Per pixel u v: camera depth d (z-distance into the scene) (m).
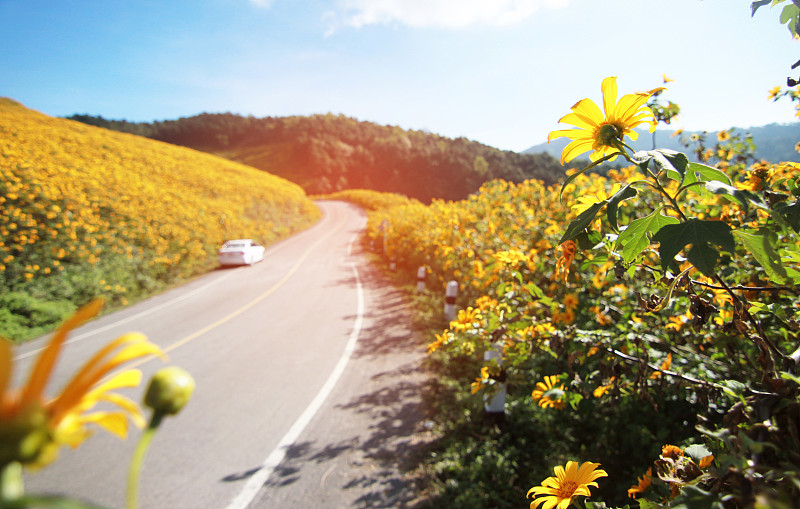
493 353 3.19
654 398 2.44
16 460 0.18
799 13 1.06
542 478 2.64
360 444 3.39
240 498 2.83
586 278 2.62
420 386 4.34
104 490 2.98
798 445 0.67
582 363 1.84
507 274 2.75
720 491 0.65
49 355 0.22
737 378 1.59
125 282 10.35
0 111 27.38
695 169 0.75
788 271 0.90
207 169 33.59
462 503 2.60
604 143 0.82
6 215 9.29
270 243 22.17
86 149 23.39
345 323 7.05
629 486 2.24
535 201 7.49
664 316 1.88
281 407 4.09
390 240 15.04
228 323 7.45
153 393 0.28
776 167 1.46
